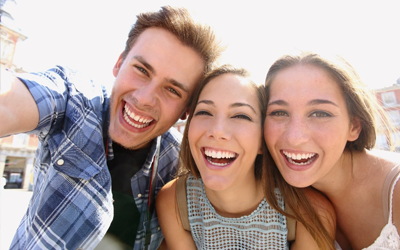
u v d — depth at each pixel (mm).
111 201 356
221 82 380
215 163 372
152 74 397
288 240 387
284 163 367
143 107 396
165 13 405
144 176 448
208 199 412
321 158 349
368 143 377
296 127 341
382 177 352
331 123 341
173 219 428
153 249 445
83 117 362
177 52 397
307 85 345
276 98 364
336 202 396
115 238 421
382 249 333
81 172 336
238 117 367
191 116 422
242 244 399
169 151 522
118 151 435
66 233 318
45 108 314
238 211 407
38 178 382
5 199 2059
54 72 366
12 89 276
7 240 901
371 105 373
